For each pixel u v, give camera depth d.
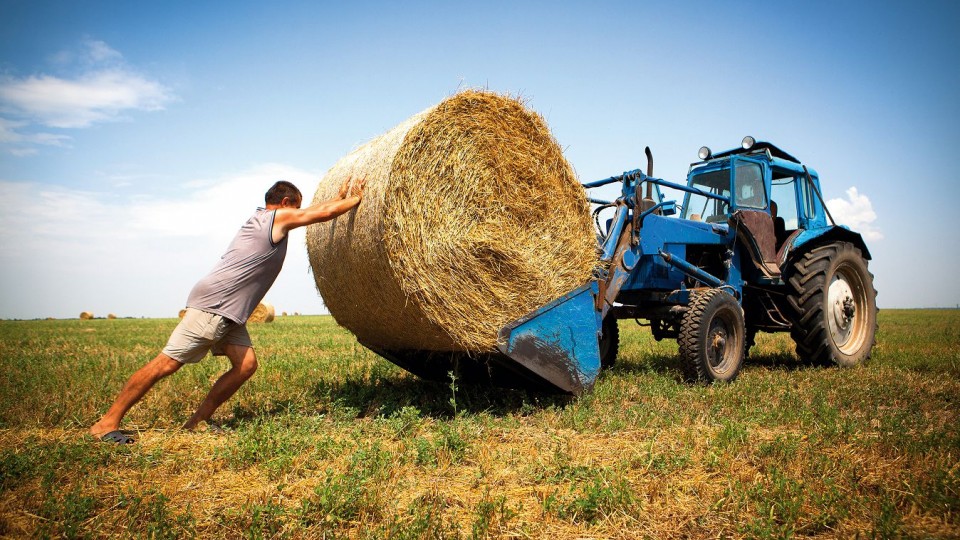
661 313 6.81
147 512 2.81
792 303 7.66
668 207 7.51
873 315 8.36
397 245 4.46
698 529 2.72
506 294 4.93
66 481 3.25
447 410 5.33
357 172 4.96
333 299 5.69
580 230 5.55
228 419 4.96
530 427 4.57
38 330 20.05
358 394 5.80
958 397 5.53
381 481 3.21
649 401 5.45
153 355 9.78
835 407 5.11
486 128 4.92
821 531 2.70
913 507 2.84
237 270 4.42
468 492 3.16
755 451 3.72
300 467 3.43
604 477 3.25
